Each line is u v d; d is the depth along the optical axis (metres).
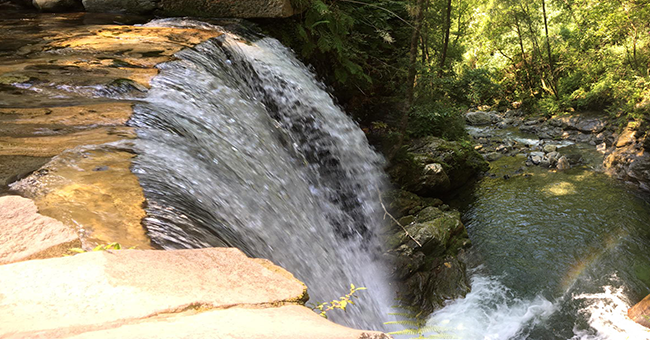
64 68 5.97
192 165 4.29
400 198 11.34
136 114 4.67
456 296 9.45
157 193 3.24
